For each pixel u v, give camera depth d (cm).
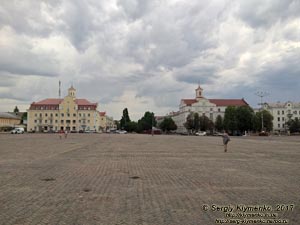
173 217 686
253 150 2912
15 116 16538
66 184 1073
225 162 1836
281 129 15675
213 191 963
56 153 2403
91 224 637
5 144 3662
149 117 16400
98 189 987
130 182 1117
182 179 1191
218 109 15675
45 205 786
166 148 3105
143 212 722
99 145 3553
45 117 14488
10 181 1134
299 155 2364
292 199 858
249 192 950
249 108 10956
